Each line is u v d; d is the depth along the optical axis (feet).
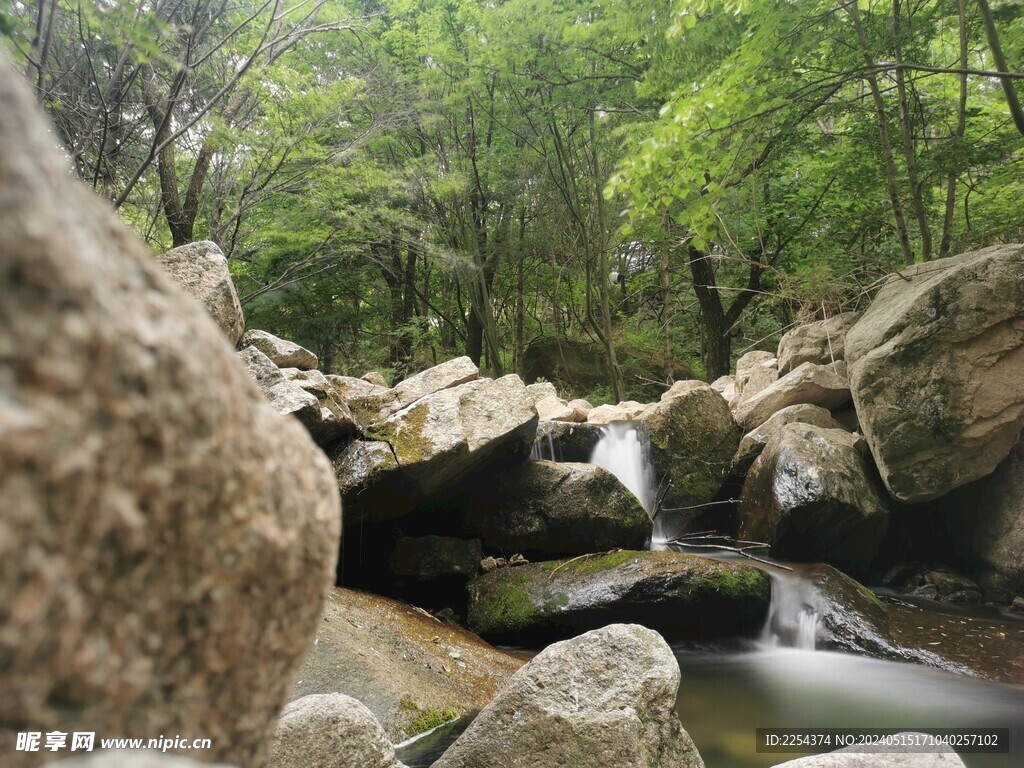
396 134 48.49
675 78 30.37
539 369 57.36
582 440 28.60
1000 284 21.02
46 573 1.65
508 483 21.90
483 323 54.19
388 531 20.15
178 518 2.03
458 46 48.88
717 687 15.53
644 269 67.31
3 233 1.58
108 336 1.80
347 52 46.50
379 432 19.69
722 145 26.55
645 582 18.66
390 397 21.81
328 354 57.72
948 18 30.99
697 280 47.55
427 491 19.76
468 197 51.83
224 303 16.69
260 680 2.48
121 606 1.92
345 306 59.36
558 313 65.16
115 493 1.82
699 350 70.74
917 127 32.42
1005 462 22.53
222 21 30.48
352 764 7.48
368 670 12.95
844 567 23.53
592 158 50.08
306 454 2.73
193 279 16.53
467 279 52.06
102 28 16.96
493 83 47.06
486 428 20.24
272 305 49.26
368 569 19.97
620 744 8.08
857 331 24.61
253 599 2.36
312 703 7.66
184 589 2.11
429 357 62.18
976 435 21.13
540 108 47.65
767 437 27.89
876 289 30.96
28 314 1.62
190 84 28.04
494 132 52.06
